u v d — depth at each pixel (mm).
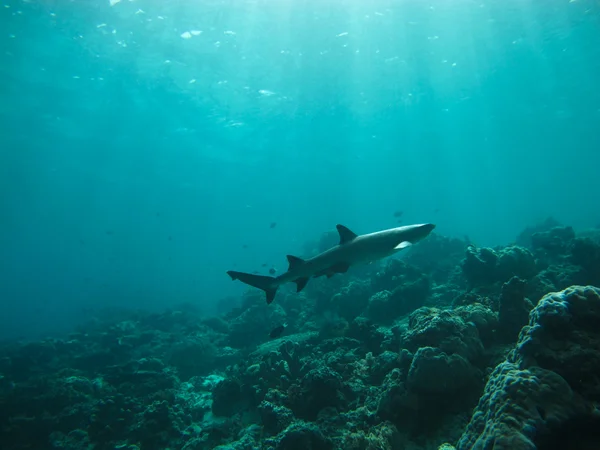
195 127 36188
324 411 6645
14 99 27688
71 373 13023
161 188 62156
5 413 9883
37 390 11016
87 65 23891
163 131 36844
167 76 25734
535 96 40219
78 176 51125
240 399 9148
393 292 11375
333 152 52656
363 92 32188
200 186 64375
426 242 16219
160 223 104375
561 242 12070
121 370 12391
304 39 22625
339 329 10531
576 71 33781
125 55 22797
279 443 5609
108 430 8680
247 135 40031
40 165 44844
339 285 15703
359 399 6848
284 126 38344
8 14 18406
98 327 24828
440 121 46281
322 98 32125
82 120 32969
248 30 21203
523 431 2941
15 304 99562
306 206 111000
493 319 6293
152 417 8750
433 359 5051
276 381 8453
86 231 108938
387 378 6109
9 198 59125
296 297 16625
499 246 14383
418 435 5184
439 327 5684
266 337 14188
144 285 100000
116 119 33156
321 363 8422
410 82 31578
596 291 3654
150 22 19672
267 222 128000
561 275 9398
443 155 71500
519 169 109500
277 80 27734
